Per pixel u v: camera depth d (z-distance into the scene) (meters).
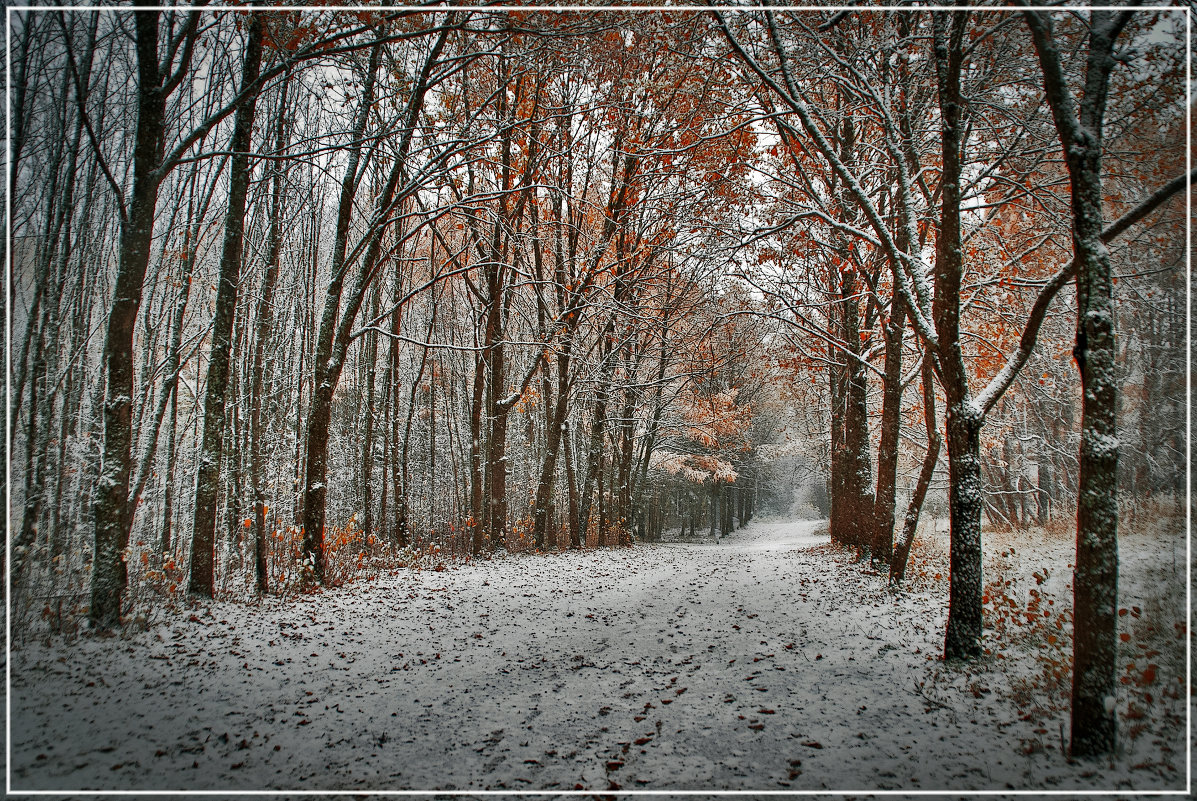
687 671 7.13
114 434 8.31
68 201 12.12
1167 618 5.67
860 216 11.59
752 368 27.83
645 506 38.62
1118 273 8.84
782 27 9.23
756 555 20.12
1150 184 8.30
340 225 12.13
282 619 9.22
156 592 10.27
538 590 12.41
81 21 10.38
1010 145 9.59
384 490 20.25
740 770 4.61
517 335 23.45
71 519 14.40
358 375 23.52
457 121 12.76
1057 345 14.25
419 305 25.36
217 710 5.79
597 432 23.23
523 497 29.23
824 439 27.47
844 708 5.78
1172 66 7.48
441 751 5.04
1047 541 15.37
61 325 13.90
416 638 8.57
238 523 14.87
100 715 5.50
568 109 12.70
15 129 9.69
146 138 8.30
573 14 9.84
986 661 6.79
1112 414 4.67
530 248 18.55
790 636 8.48
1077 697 4.60
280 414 19.86
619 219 17.52
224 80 12.58
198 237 13.30
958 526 7.07
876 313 14.91
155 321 17.08
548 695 6.38
